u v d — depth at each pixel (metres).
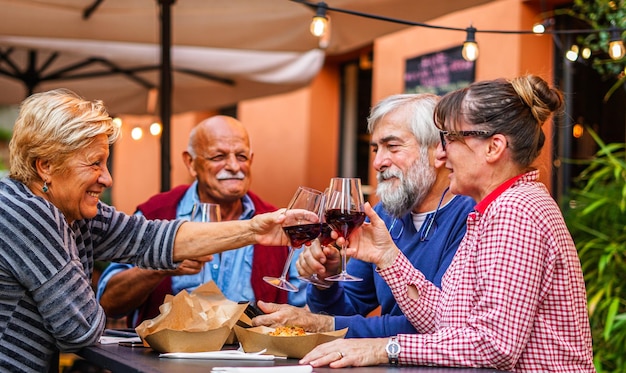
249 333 2.16
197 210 2.74
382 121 2.69
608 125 4.86
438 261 2.57
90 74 5.32
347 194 2.24
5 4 4.38
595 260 3.95
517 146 2.10
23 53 5.63
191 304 2.31
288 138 7.07
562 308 2.03
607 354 3.88
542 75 2.22
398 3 3.82
